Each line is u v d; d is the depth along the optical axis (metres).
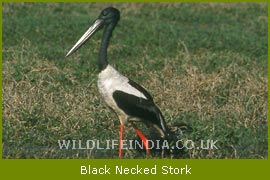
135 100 14.62
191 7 33.00
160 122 14.81
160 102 18.03
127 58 23.38
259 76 20.77
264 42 26.17
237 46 25.38
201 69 21.39
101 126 16.45
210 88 19.09
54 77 19.83
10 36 25.59
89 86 19.14
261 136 16.30
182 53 23.59
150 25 28.33
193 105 17.73
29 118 16.41
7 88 18.36
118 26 27.94
